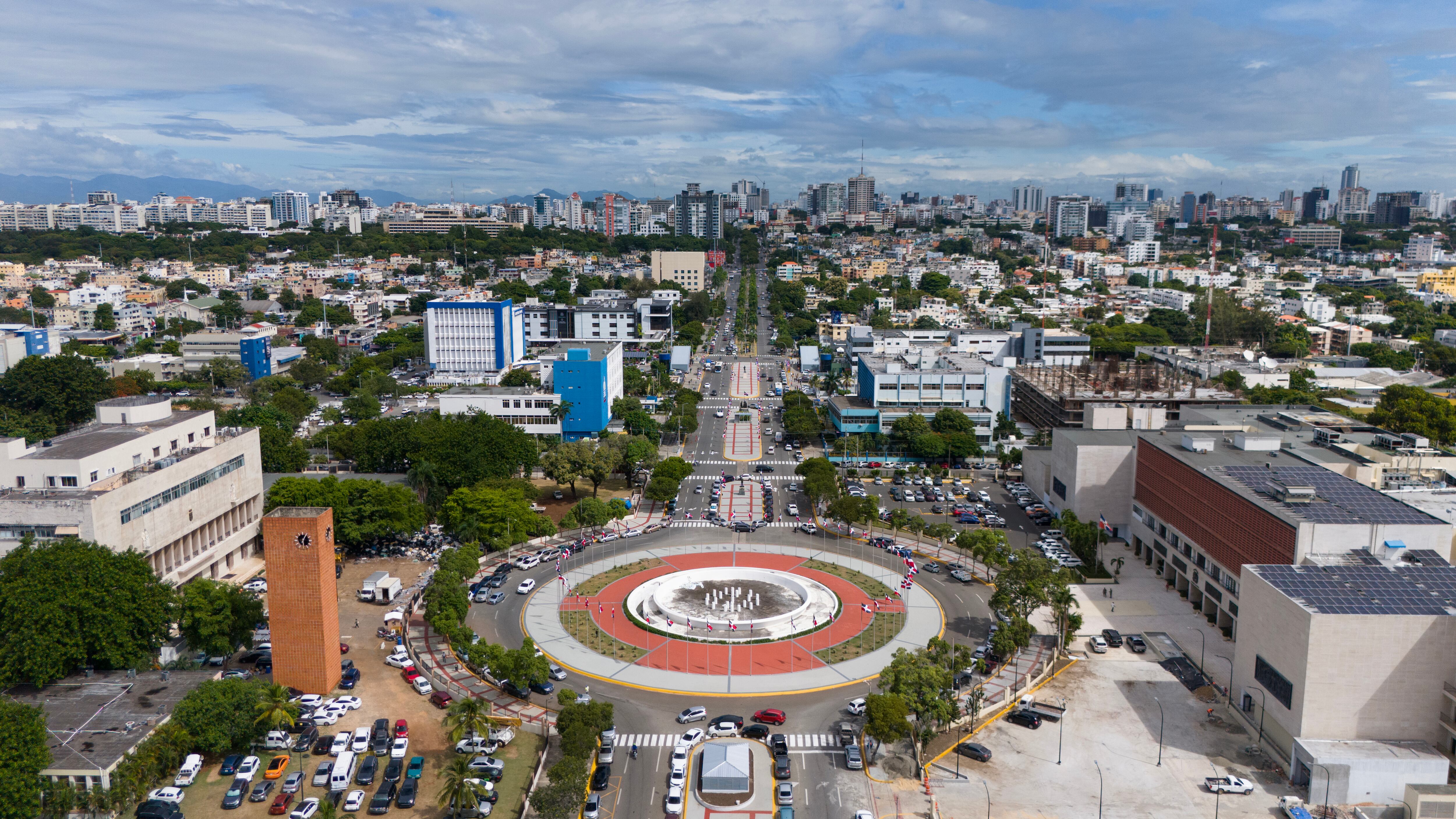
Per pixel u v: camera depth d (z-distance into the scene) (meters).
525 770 158.25
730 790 151.62
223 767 156.00
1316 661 157.88
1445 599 163.88
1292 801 149.00
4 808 133.75
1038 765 161.75
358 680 187.38
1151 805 150.50
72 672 174.62
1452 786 146.88
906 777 157.88
